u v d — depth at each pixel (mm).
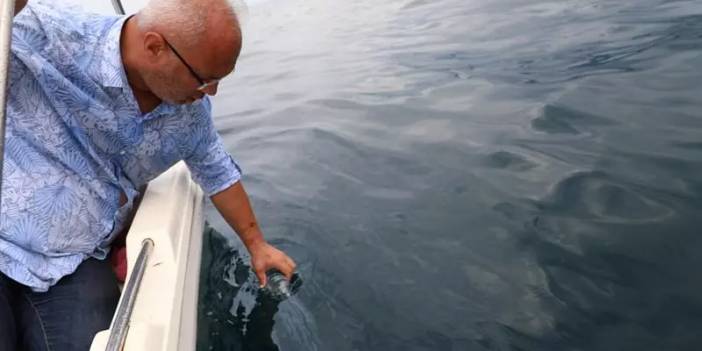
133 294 1076
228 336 1450
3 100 784
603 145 2137
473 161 2195
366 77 3650
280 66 4574
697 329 1281
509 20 4242
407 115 2818
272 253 1623
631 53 3012
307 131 2850
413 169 2215
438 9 5348
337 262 1700
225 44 1133
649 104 2395
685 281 1421
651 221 1658
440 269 1607
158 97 1282
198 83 1195
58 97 1204
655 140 2096
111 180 1350
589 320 1358
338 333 1419
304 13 7043
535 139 2293
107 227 1347
